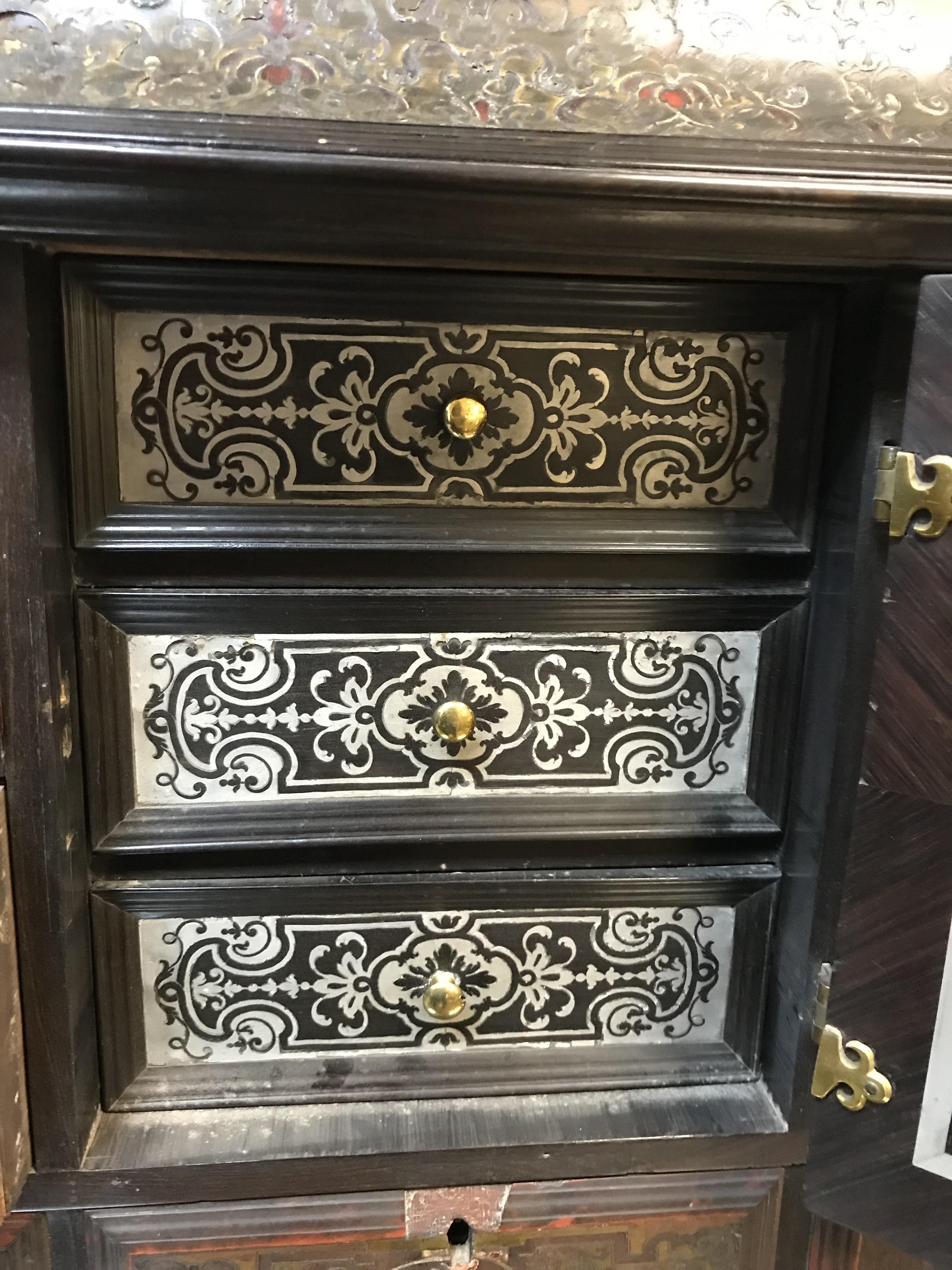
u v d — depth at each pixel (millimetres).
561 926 716
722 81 552
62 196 499
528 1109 718
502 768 686
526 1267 729
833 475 652
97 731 641
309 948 699
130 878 670
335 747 668
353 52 525
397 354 612
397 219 522
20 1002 625
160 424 607
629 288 609
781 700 697
